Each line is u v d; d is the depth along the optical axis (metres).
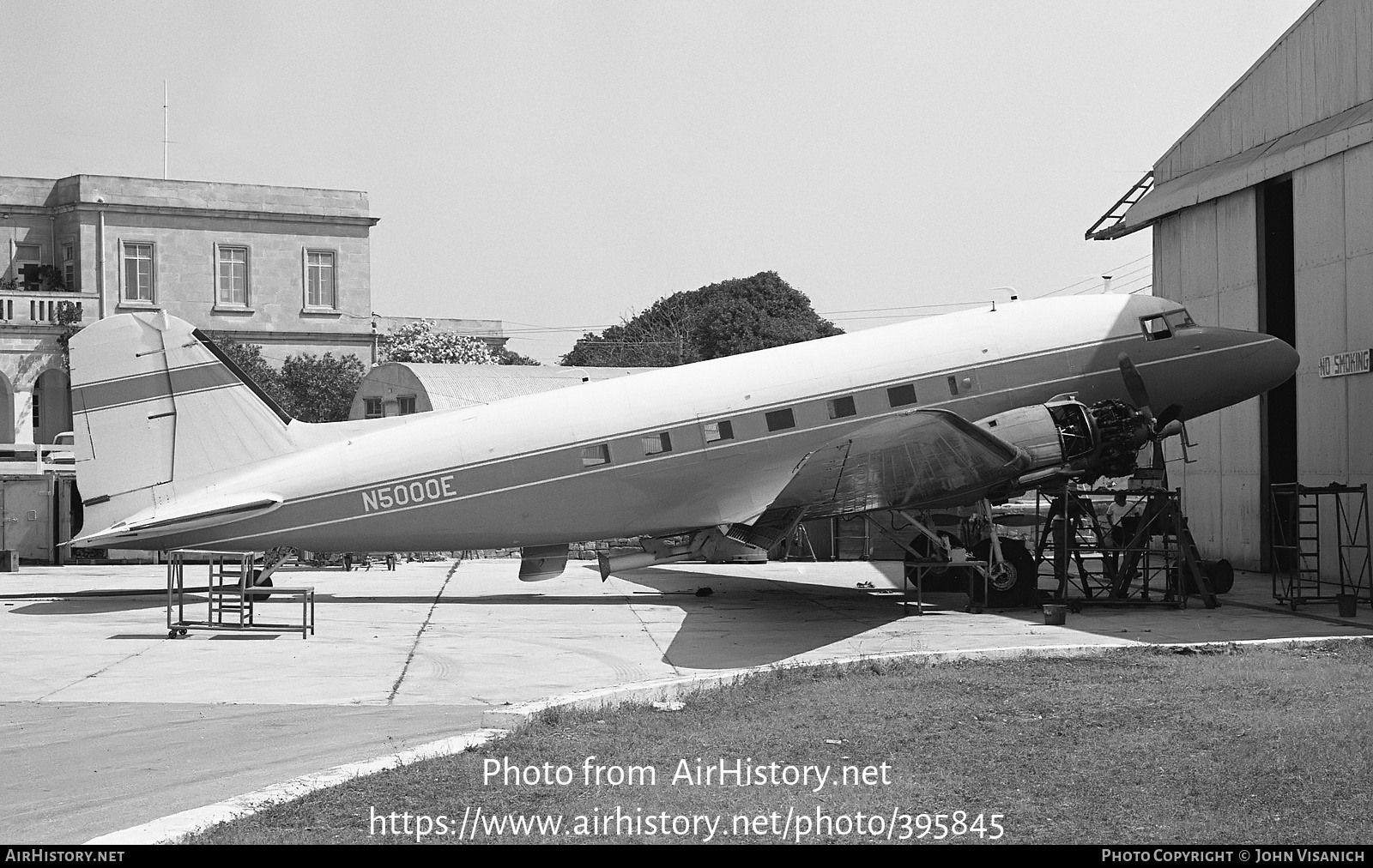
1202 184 27.62
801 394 20.91
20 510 33.31
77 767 9.68
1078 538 22.03
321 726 11.24
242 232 56.03
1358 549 21.97
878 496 19.72
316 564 31.16
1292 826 7.60
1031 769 9.10
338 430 21.25
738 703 11.74
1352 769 8.73
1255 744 9.53
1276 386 22.36
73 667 14.78
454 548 21.45
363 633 17.89
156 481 20.61
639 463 20.75
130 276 54.38
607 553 22.00
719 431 20.80
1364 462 21.77
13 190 54.09
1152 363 21.56
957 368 21.08
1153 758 9.26
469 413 21.23
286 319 56.72
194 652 16.05
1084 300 22.14
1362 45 22.36
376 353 58.47
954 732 10.38
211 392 20.73
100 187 53.62
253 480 20.78
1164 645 14.86
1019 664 13.92
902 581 26.39
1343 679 12.26
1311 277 23.62
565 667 14.68
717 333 80.62
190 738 10.70
